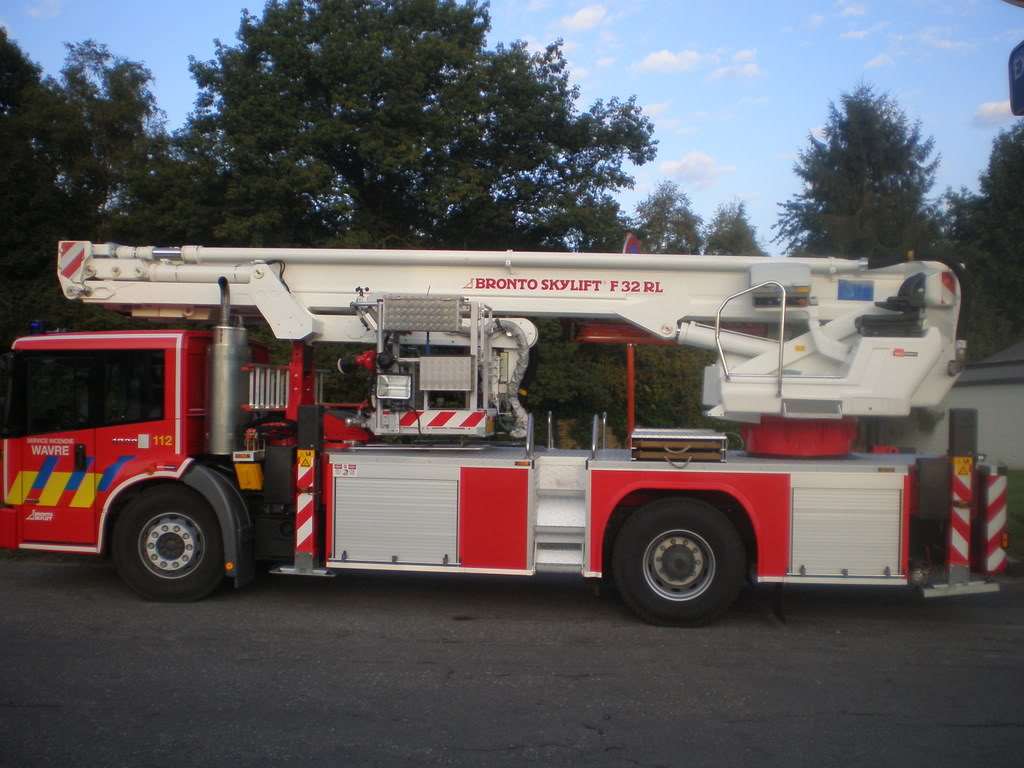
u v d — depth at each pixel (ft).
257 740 15.01
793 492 22.94
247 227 54.60
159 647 20.52
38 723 15.72
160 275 26.99
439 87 62.23
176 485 24.99
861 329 24.43
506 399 26.53
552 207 60.18
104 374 25.54
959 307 24.68
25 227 68.08
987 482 22.98
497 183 61.57
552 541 23.77
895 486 22.80
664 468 23.21
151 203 61.41
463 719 16.08
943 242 132.16
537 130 62.28
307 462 24.17
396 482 23.93
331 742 14.96
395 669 19.03
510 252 26.48
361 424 25.61
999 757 14.52
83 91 90.17
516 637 21.84
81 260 27.22
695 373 69.67
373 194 61.36
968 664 19.83
